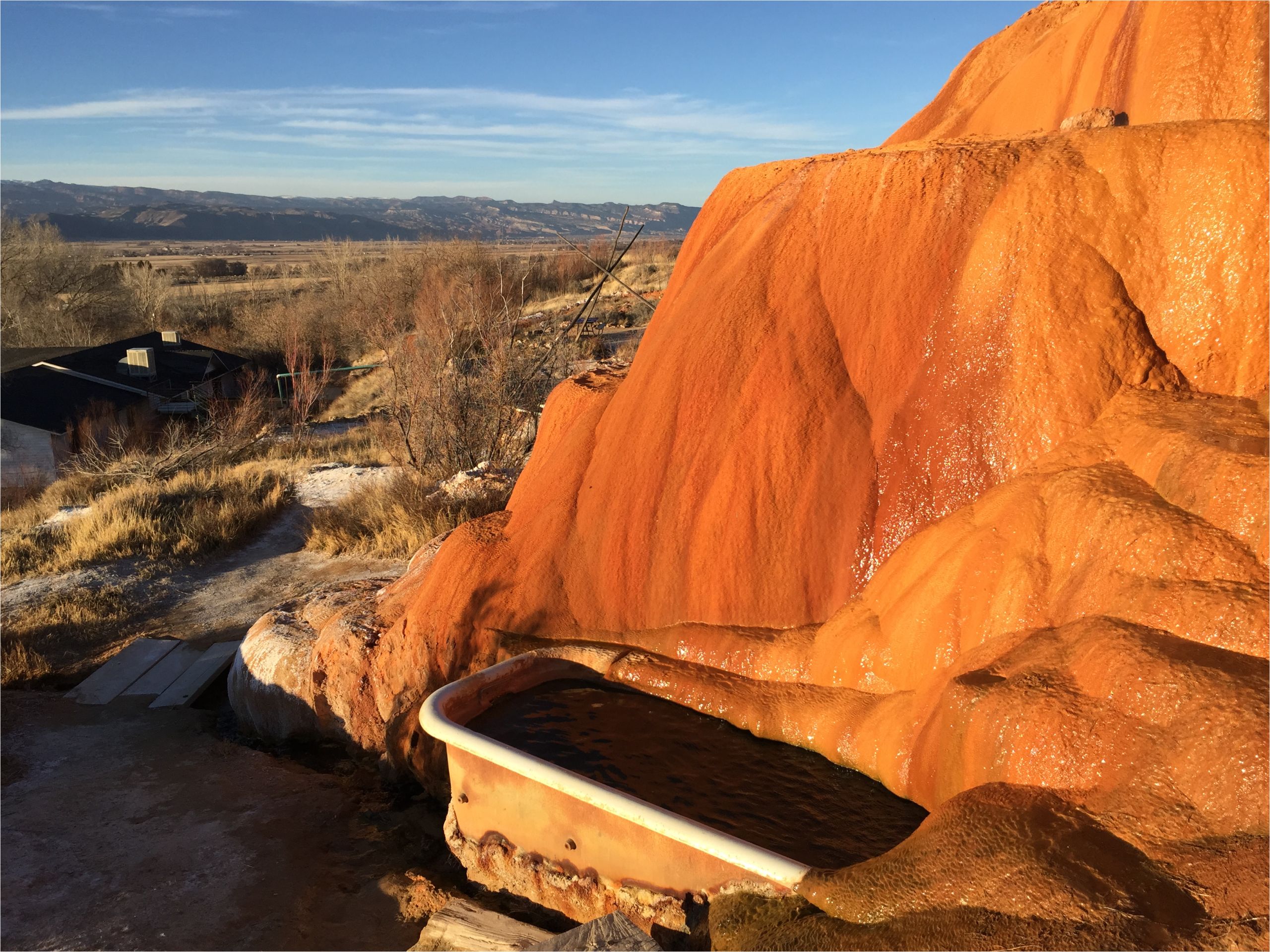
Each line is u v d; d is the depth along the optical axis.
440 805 5.19
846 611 3.92
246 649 6.68
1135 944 1.99
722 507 4.42
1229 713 2.28
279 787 5.68
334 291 42.81
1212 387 3.40
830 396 4.30
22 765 6.43
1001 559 3.30
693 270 5.74
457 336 16.84
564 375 15.95
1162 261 3.55
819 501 4.18
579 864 3.53
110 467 17.95
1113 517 2.95
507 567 5.18
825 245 4.61
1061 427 3.59
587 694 4.32
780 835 3.14
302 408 25.80
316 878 4.67
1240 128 3.43
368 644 5.77
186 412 28.95
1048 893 2.21
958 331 3.93
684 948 3.01
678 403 4.77
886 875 2.56
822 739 3.59
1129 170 3.65
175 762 6.31
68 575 11.13
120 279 48.56
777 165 5.49
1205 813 2.23
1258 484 2.69
